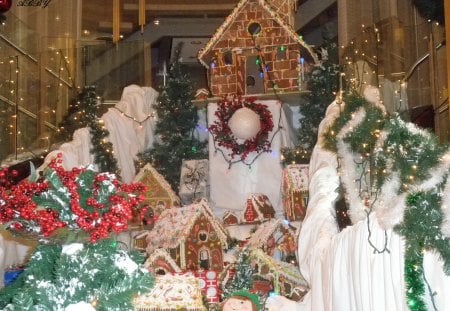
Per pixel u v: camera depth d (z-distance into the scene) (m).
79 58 11.54
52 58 10.75
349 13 12.12
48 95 10.25
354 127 5.13
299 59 8.47
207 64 8.89
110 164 8.42
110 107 9.84
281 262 6.04
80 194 3.88
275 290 5.78
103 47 11.73
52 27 12.48
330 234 5.54
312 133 8.30
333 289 4.70
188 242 6.41
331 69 8.42
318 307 5.14
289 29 8.46
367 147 4.93
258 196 7.79
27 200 3.78
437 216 3.83
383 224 4.06
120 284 3.86
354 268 4.39
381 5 11.82
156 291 5.11
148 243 6.72
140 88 9.47
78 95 9.61
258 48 8.54
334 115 6.71
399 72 9.84
